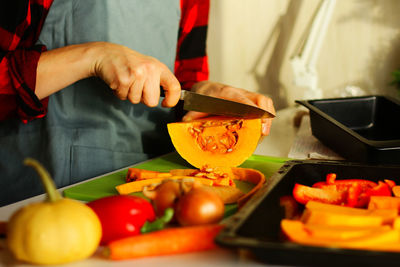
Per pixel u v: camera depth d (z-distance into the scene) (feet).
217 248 1.99
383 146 3.07
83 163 4.00
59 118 3.89
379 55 6.01
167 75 3.28
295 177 2.81
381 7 5.85
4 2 3.33
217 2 6.79
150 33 4.23
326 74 6.32
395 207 2.36
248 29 6.69
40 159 3.92
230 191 2.65
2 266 1.82
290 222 1.99
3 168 3.89
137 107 4.19
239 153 3.51
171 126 3.59
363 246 1.79
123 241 1.88
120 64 3.13
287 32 6.41
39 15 3.66
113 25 3.90
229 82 7.02
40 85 3.19
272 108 3.91
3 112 3.22
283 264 1.74
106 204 2.13
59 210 1.73
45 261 1.72
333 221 2.01
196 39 4.76
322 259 1.67
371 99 4.55
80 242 1.73
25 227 1.69
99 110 3.95
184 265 1.86
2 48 3.38
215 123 3.60
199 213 2.03
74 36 3.82
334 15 6.09
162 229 2.02
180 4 4.65
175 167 3.67
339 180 2.75
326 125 3.85
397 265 1.61
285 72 6.57
